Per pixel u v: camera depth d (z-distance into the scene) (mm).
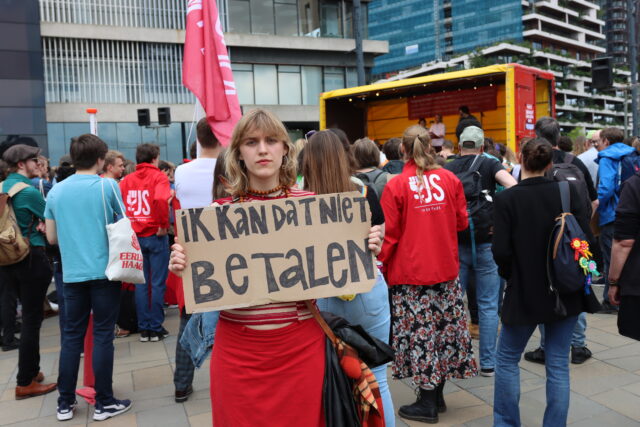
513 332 2850
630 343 4535
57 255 4191
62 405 3498
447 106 12203
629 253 2795
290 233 1898
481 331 3906
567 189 2787
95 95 22625
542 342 4129
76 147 3514
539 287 2727
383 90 11969
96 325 3461
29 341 3908
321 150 2438
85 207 3404
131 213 5141
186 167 3590
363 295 2514
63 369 3479
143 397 3818
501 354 2916
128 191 5156
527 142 2852
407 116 13016
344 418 1933
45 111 21406
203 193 3553
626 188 2801
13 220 3811
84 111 22406
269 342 1846
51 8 21766
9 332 5211
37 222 3949
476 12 104562
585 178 4582
